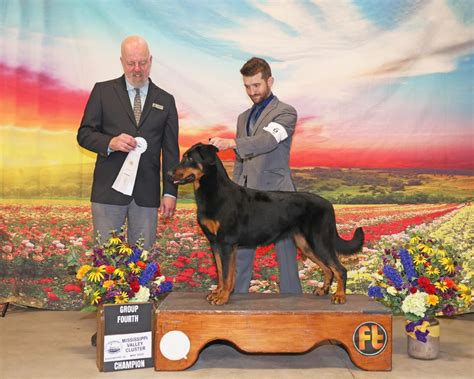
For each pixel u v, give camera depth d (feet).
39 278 18.92
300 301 13.21
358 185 19.39
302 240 13.93
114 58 18.99
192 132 19.38
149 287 13.37
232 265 12.96
